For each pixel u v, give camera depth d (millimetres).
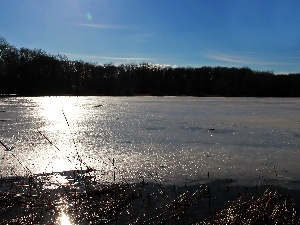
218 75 103438
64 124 25234
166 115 33188
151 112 36656
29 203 8945
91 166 12781
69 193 9836
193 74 104562
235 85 97438
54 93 96438
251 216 8031
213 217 8133
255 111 38781
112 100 65500
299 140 18688
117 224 8031
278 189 10359
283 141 18391
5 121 26906
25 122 26344
